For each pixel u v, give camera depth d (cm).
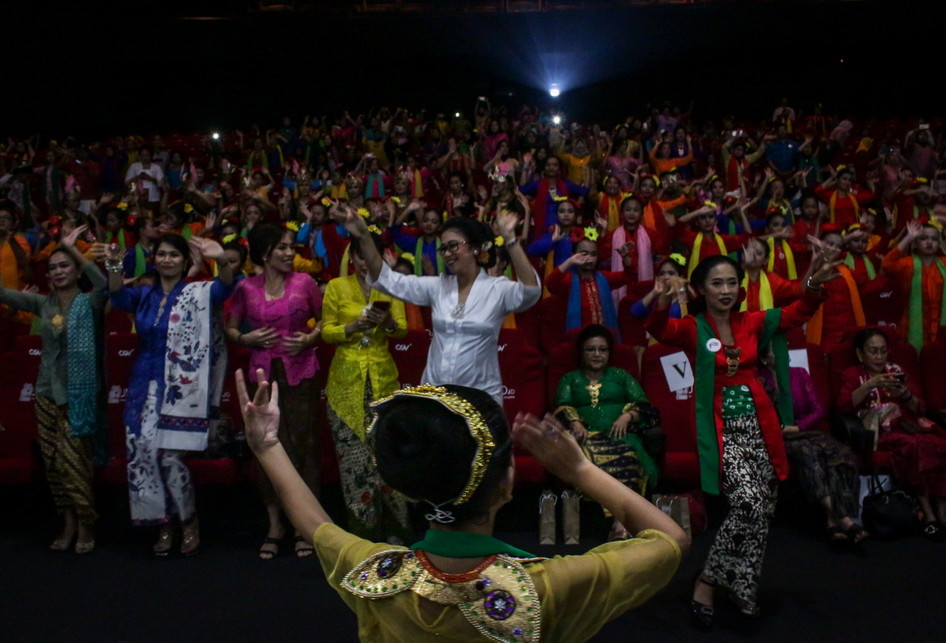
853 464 436
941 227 650
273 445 149
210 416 436
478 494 126
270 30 1897
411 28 1933
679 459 459
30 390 498
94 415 428
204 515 489
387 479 129
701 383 356
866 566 407
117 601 373
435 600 122
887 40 1916
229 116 2048
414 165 1207
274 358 427
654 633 343
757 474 351
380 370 422
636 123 1609
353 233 379
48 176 1164
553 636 126
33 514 494
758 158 1317
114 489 504
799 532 457
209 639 336
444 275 381
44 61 1712
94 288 436
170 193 1227
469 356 363
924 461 443
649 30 1936
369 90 2081
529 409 498
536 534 453
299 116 2072
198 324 418
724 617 356
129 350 507
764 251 567
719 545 350
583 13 1923
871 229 823
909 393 465
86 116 1775
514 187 773
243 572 407
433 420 127
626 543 133
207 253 407
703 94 2080
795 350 471
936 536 439
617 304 637
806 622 349
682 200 825
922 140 1277
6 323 609
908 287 607
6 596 378
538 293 364
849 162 1445
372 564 131
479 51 1966
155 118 2011
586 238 570
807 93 2064
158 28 1853
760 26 1903
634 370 489
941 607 360
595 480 137
